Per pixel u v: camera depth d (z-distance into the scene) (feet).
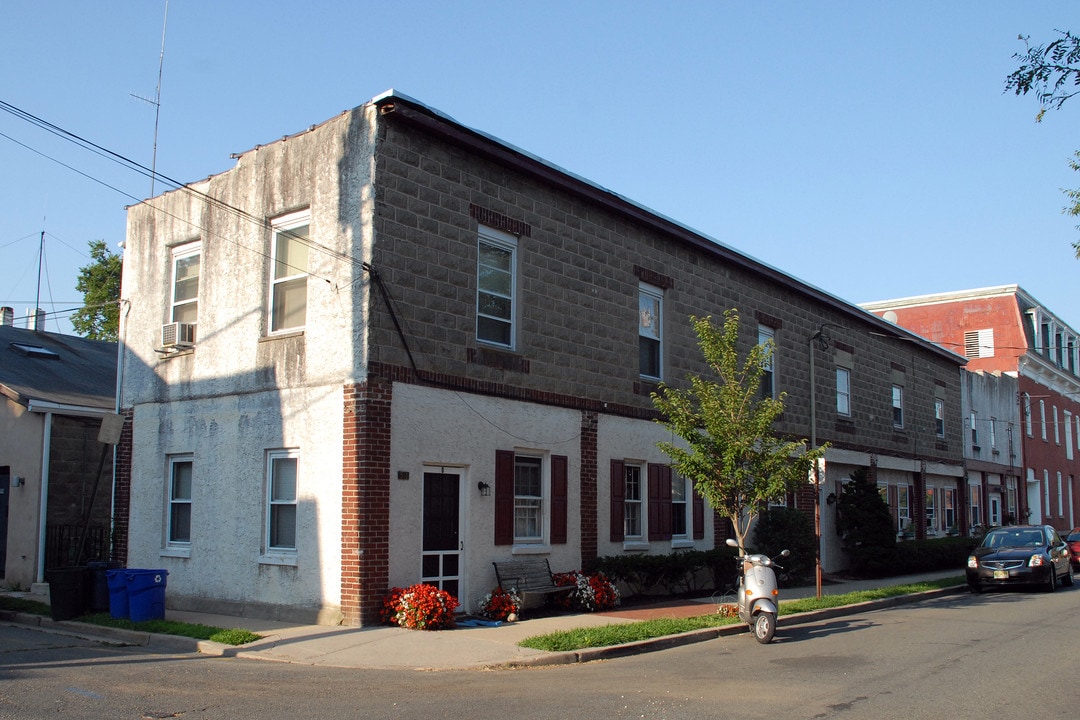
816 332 88.58
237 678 34.45
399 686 33.14
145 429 59.82
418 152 50.42
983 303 153.58
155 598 47.57
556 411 57.57
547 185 58.49
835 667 37.22
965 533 121.39
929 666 37.24
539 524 56.29
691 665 38.11
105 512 69.56
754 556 46.98
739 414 52.03
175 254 60.64
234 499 52.75
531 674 36.04
